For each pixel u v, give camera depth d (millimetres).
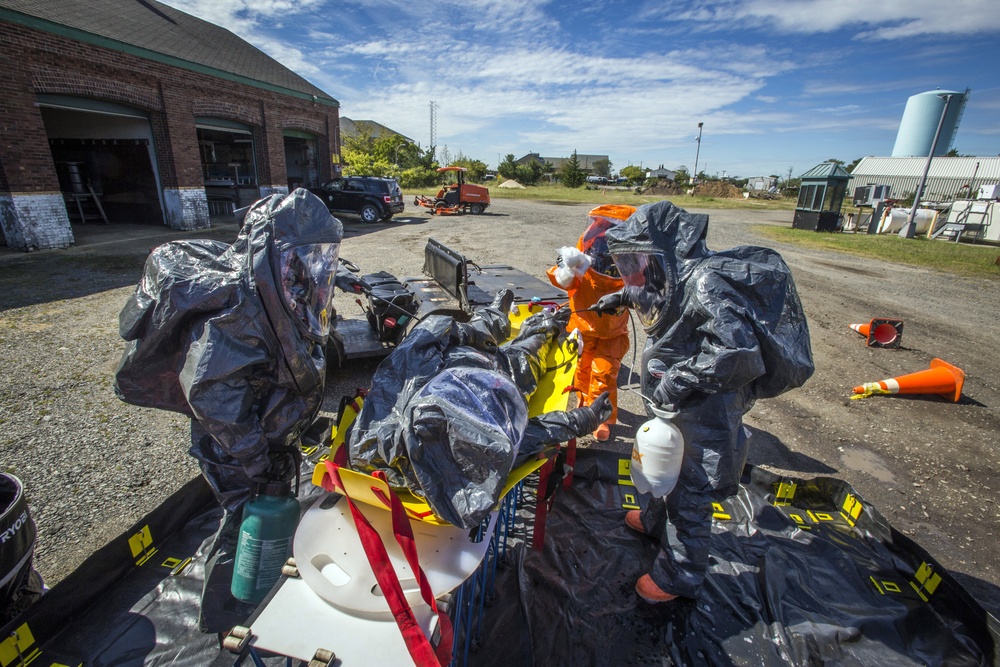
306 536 1848
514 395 1989
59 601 2219
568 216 21859
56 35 10867
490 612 2447
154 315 1936
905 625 2391
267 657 2080
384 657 1522
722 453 2227
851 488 3189
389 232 15141
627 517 3037
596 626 2389
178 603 2400
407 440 1706
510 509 2729
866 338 6746
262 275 1941
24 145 10438
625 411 4527
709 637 2338
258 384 2096
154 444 3697
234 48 18625
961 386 4965
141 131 14008
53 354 5234
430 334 2336
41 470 3355
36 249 10789
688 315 2117
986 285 10578
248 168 21078
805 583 2615
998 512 3396
